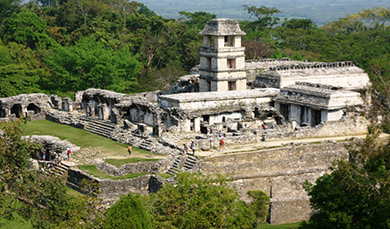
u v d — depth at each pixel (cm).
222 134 6975
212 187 4778
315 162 6562
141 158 6444
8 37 13300
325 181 4997
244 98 8319
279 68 9406
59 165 6328
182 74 13238
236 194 4672
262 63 10631
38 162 6438
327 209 4766
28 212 4269
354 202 4678
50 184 4372
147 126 7819
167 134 7212
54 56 11462
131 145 7075
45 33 13912
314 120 7981
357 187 4625
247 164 6200
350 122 7544
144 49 13988
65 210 4316
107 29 13950
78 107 9250
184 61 14275
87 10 15288
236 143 6794
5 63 11069
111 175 6012
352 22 19275
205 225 4262
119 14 15875
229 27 9350
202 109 7931
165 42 14450
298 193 6366
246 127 7431
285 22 17750
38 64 11975
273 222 5728
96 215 4272
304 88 8312
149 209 4378
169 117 7675
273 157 6531
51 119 8769
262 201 5419
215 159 6231
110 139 7431
